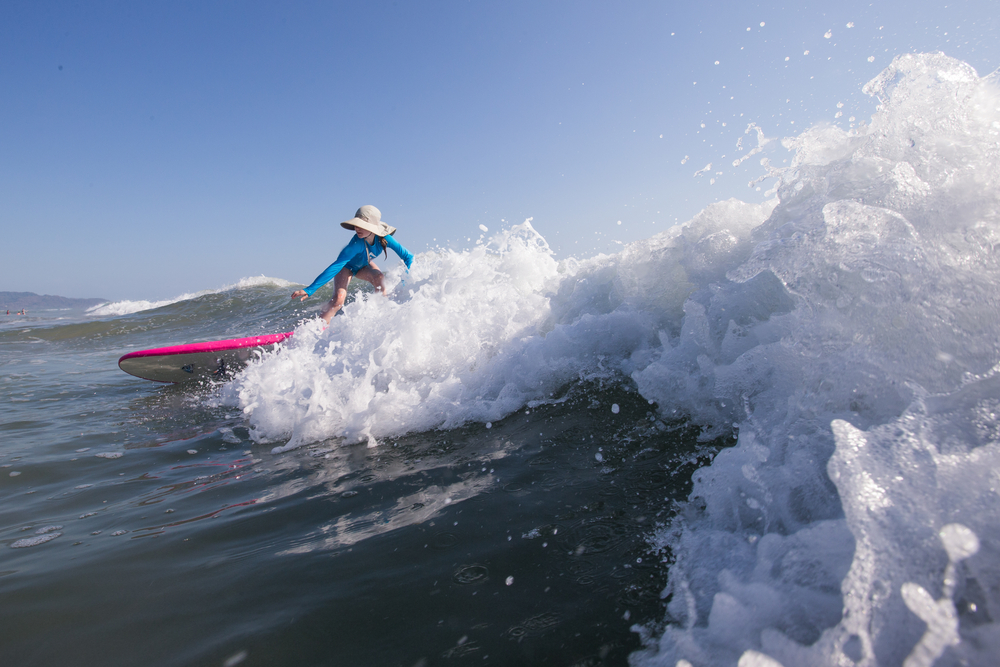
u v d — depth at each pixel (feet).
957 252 5.62
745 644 3.40
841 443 4.09
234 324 34.91
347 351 11.82
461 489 6.66
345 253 16.66
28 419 12.29
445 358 10.91
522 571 4.77
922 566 3.23
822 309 6.41
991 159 6.10
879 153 7.19
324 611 4.45
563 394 9.39
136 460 9.06
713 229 9.57
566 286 12.09
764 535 4.46
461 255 15.21
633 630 3.86
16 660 4.11
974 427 4.03
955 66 7.16
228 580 5.04
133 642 4.24
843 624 3.15
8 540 6.20
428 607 4.40
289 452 8.89
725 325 8.14
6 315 79.56
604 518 5.50
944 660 2.78
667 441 7.20
